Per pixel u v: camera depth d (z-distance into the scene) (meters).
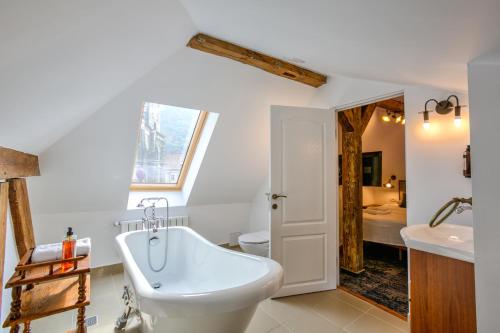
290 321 2.18
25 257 1.43
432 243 1.42
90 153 2.70
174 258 3.10
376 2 0.74
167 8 1.38
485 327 0.97
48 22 0.81
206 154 3.32
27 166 2.14
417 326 1.49
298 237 2.69
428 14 0.74
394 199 4.58
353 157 3.20
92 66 1.39
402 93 2.30
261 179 4.09
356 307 2.41
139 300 1.38
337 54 1.49
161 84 2.41
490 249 0.96
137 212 3.49
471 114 1.00
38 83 1.17
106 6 0.99
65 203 2.99
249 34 1.68
